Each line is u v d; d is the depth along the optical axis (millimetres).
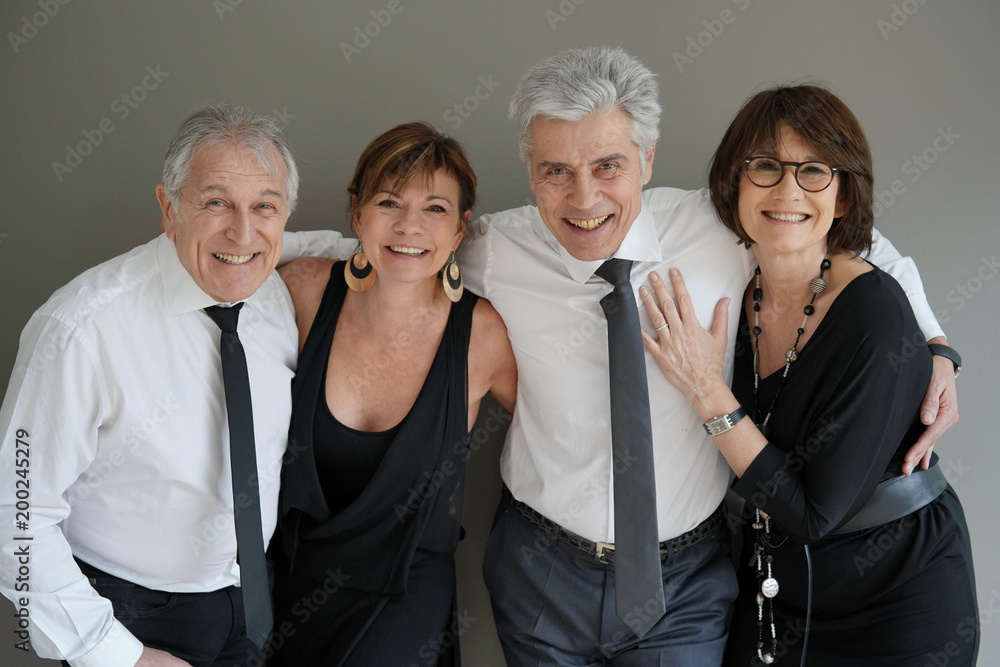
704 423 1760
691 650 1857
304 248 2045
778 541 1901
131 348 1619
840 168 1637
